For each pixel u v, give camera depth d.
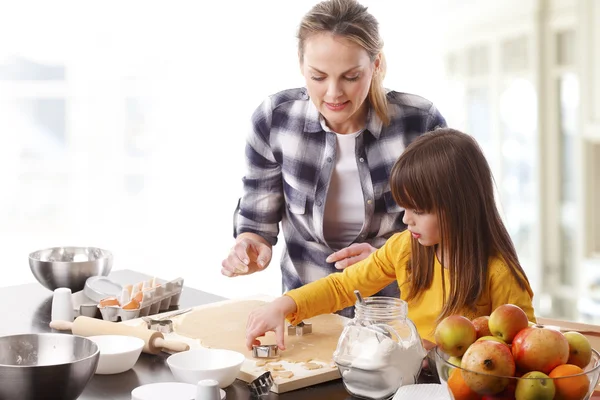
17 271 4.98
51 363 1.28
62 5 5.00
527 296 1.56
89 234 5.18
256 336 1.49
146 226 5.12
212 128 4.92
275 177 2.12
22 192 5.19
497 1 4.17
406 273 1.69
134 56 5.01
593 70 3.83
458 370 1.02
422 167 1.52
